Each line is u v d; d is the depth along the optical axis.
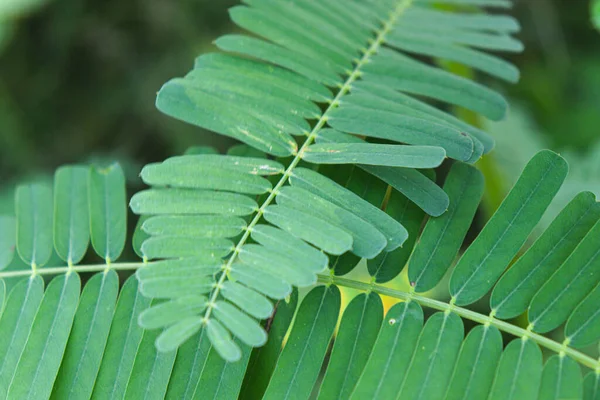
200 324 0.21
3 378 0.23
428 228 0.22
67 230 0.24
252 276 0.21
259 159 0.22
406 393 0.21
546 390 0.21
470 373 0.22
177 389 0.22
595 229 0.22
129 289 0.23
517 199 0.22
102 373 0.22
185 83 0.23
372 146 0.22
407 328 0.22
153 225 0.21
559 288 0.22
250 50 0.24
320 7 0.25
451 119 0.24
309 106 0.23
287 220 0.22
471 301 0.22
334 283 0.22
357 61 0.25
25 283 0.23
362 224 0.22
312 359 0.22
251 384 0.22
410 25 0.26
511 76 0.25
